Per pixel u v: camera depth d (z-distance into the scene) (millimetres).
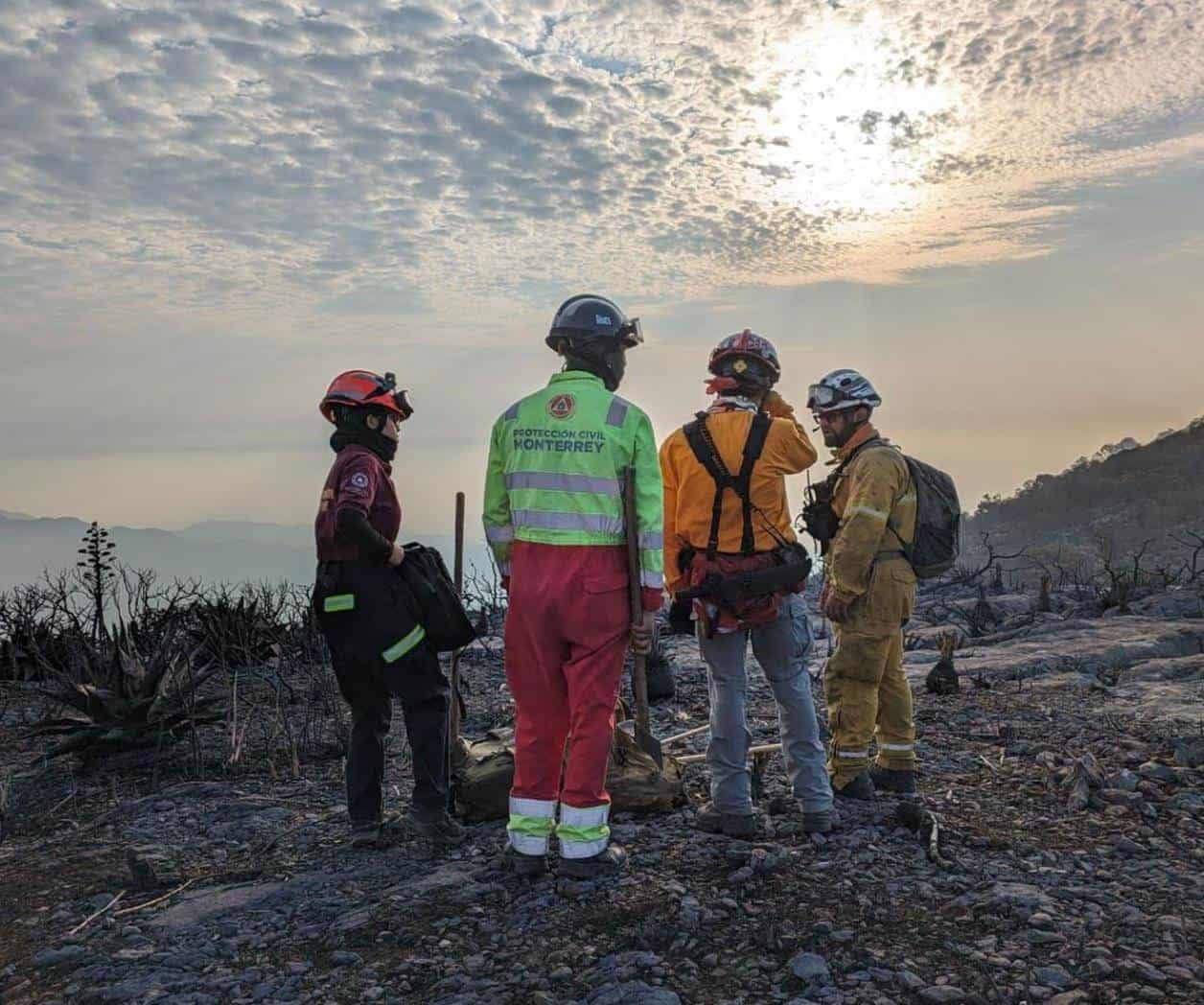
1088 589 16672
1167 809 4605
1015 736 6250
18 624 9438
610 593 3986
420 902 3797
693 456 4484
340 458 4504
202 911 3932
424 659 4508
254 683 8656
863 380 4988
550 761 4059
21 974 3492
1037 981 2990
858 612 4852
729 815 4402
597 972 3160
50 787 5961
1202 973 3002
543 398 4121
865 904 3564
